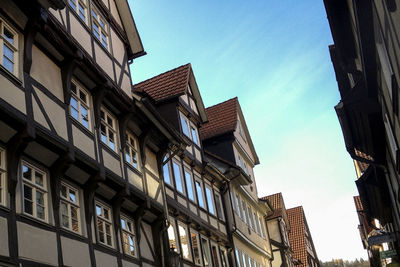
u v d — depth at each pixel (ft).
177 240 59.00
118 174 46.19
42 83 36.83
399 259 55.98
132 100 51.47
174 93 72.28
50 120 36.50
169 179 62.08
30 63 35.22
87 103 44.09
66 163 36.99
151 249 52.08
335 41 44.96
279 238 119.96
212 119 96.58
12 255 29.45
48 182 36.17
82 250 37.76
